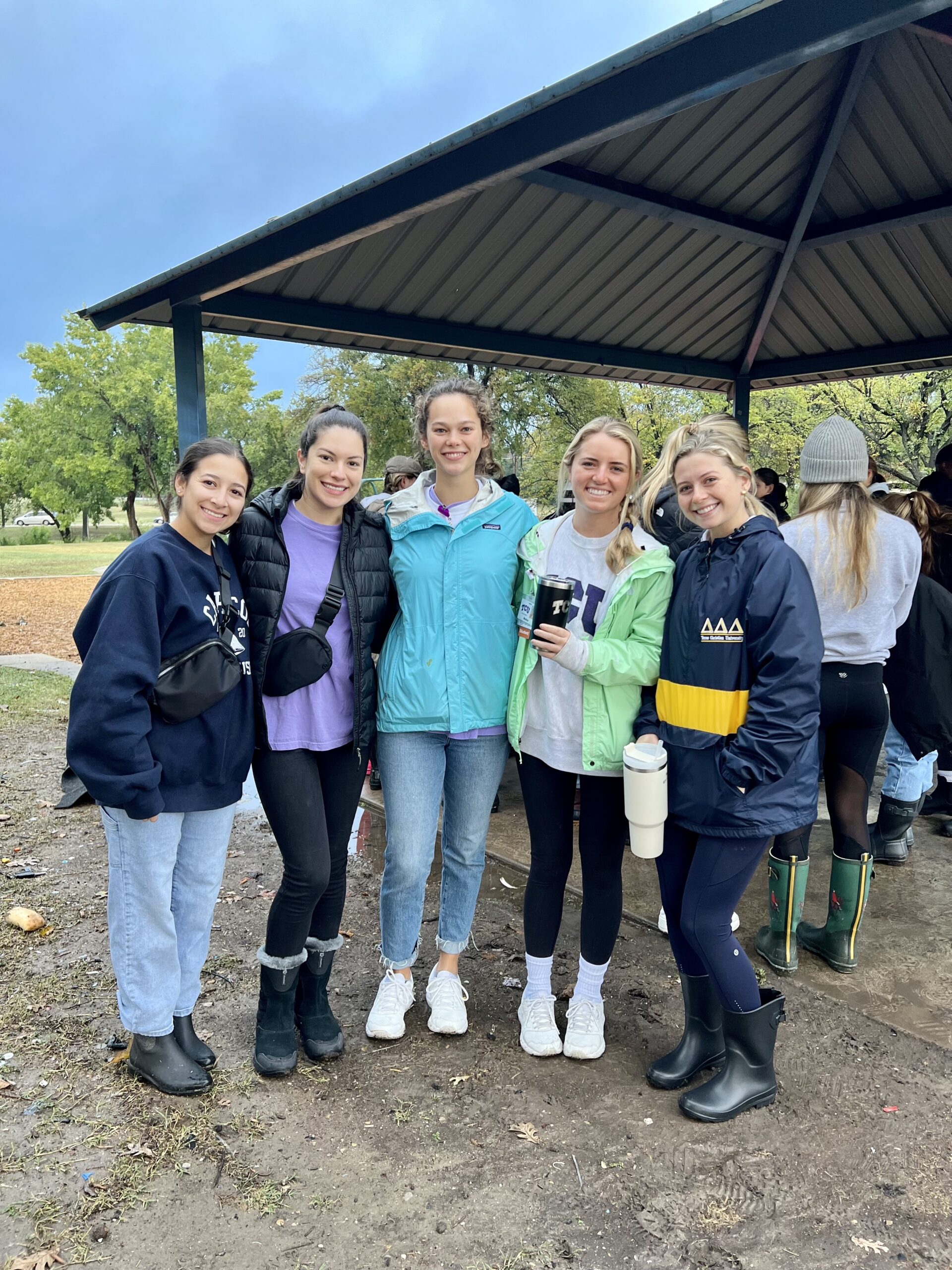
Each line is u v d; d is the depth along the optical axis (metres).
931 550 3.90
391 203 4.05
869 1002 2.93
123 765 2.12
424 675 2.55
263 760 2.46
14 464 49.03
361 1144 2.26
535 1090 2.49
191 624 2.21
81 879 3.93
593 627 2.54
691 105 2.98
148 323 6.10
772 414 22.39
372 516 2.58
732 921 2.33
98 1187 2.10
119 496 47.72
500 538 2.60
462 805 2.71
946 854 4.15
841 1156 2.22
